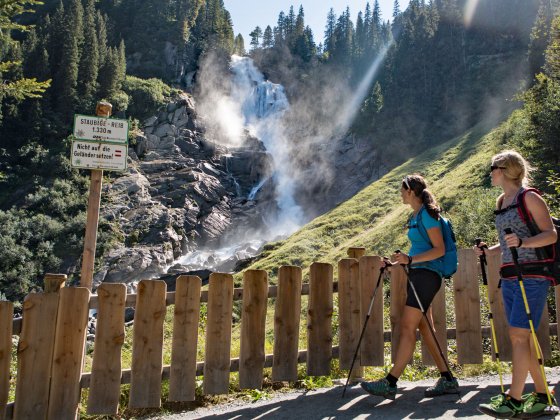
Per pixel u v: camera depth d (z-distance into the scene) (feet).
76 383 18.34
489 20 318.04
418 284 17.46
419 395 18.57
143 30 388.98
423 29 325.01
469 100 286.25
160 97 322.55
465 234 68.90
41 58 303.48
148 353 19.08
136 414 20.83
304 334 39.58
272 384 22.70
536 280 14.66
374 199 173.06
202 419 18.03
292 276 20.90
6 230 212.64
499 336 21.56
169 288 185.88
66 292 18.63
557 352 24.39
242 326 20.27
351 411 17.21
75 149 21.04
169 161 271.90
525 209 14.87
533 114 90.63
